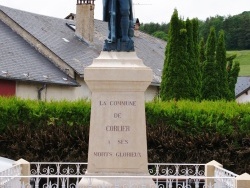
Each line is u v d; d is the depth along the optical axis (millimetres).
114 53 13031
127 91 12797
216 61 33344
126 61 12891
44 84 33594
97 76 12672
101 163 12703
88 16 42594
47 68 35500
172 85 28266
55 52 37000
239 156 19516
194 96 28484
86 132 19750
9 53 34156
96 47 43125
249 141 19516
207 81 32969
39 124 20391
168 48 28531
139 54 48688
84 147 19594
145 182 12242
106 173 12656
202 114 19984
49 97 34062
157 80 43375
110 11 13266
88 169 12711
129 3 13289
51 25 41719
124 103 12789
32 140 19844
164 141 19562
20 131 20109
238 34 105438
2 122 20453
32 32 38000
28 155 19719
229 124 19859
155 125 20016
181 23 28438
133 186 11984
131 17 13422
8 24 38312
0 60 32500
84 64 38125
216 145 19594
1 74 30641
